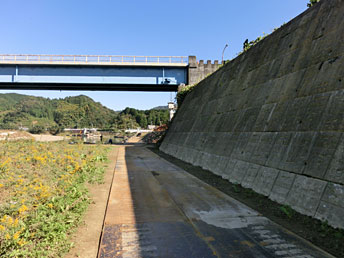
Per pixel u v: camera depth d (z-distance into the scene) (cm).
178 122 2567
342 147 591
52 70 3164
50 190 793
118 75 3241
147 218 615
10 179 863
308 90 802
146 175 1200
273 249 451
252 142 995
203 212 659
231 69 1625
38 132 9656
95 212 663
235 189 867
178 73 3319
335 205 541
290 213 617
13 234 465
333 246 457
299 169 695
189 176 1171
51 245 448
